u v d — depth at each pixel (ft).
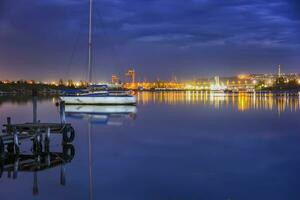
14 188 61.62
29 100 412.57
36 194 58.29
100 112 223.51
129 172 71.41
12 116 193.06
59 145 103.45
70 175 69.87
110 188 60.75
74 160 83.56
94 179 66.54
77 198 56.03
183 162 79.82
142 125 153.28
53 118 183.11
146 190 59.36
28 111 231.71
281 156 86.07
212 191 58.49
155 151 93.71
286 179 65.62
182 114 208.33
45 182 65.26
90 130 137.08
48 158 86.12
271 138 114.73
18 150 87.86
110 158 85.30
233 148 97.14
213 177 67.15
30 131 92.73
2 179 67.51
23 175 70.44
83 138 116.67
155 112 223.92
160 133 127.54
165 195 56.65
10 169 75.46
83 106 273.13
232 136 119.24
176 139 113.60
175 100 410.31
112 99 277.03
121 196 56.49
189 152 91.76
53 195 57.62
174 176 67.92
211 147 98.94
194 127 144.36
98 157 86.58
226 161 80.59
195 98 478.18
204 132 129.18
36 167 77.05
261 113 211.82
